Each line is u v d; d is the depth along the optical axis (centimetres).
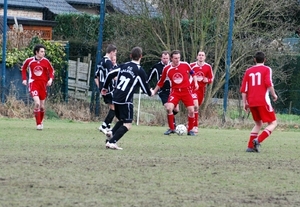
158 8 4741
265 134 2423
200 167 1886
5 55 4203
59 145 2425
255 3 4719
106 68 2989
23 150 2191
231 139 3100
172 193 1423
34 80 3231
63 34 6906
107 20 4844
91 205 1255
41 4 8025
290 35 5297
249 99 2422
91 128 3528
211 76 3538
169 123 3312
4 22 4231
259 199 1390
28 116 4191
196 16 4653
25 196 1330
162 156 2155
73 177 1596
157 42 4822
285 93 5641
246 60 4869
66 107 4325
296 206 1321
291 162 2114
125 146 2500
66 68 4538
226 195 1426
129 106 2298
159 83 3244
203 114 4419
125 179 1593
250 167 1934
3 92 4222
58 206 1234
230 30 4325
